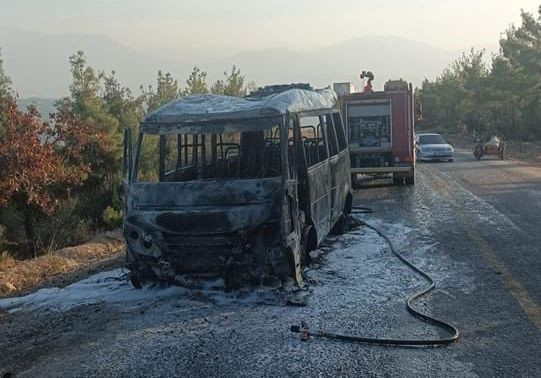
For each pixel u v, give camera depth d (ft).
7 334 23.94
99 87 70.95
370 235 41.06
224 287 27.02
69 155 56.95
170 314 25.07
